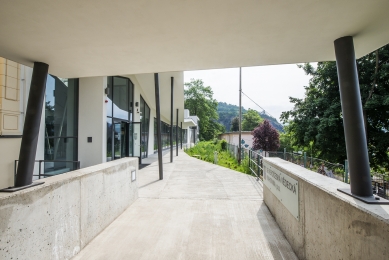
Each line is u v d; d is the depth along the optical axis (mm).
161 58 3416
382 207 1622
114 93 9664
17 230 2006
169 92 13961
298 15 2258
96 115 8328
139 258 2803
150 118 17594
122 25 2441
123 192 4535
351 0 2020
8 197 1923
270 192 4473
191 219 4094
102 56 3299
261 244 3148
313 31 2568
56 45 2893
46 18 2279
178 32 2611
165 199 5379
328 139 14906
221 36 2717
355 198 1864
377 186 6277
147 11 2178
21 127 5762
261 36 2725
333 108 14914
